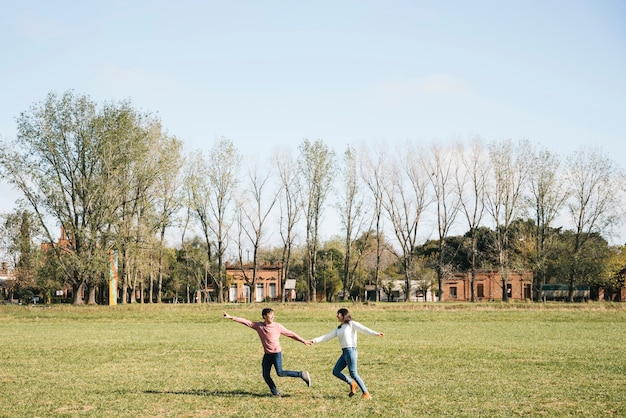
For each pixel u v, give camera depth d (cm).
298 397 1596
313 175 8019
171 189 7444
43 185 5953
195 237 10531
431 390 1684
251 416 1370
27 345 3050
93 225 6056
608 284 8662
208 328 4316
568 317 4953
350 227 8175
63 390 1720
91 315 5269
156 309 5641
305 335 3688
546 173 8025
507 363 2267
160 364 2309
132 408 1471
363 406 1468
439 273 8200
